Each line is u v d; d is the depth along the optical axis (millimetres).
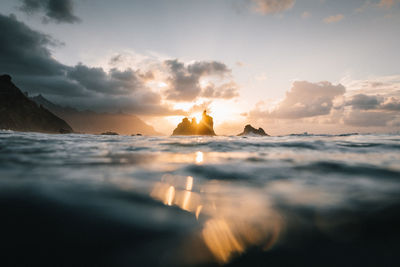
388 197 2096
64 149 6629
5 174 2969
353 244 1274
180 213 1739
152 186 2510
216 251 1229
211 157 5223
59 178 2785
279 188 2475
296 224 1547
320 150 6621
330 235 1385
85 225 1486
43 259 1120
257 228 1498
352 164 4031
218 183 2709
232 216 1689
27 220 1532
